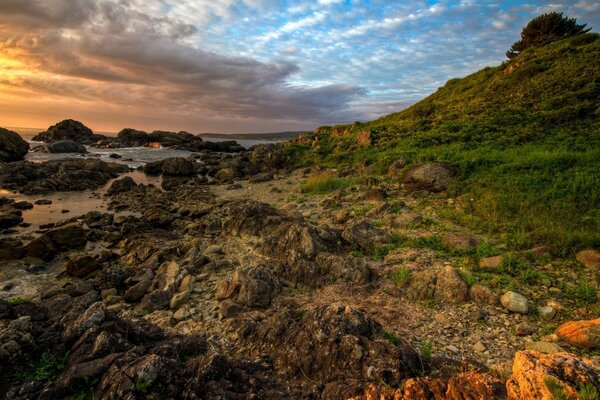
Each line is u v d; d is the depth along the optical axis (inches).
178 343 277.1
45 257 578.6
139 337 271.7
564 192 535.5
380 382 216.2
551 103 1168.8
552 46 1681.8
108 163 1817.2
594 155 667.4
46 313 293.7
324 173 1209.4
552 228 440.5
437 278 362.6
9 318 266.1
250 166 1652.3
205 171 1795.0
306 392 225.5
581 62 1359.5
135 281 455.2
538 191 562.3
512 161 746.2
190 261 518.0
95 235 700.7
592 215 458.6
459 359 253.4
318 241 475.2
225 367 228.5
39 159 1967.3
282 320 296.7
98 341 233.5
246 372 239.1
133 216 838.5
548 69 1462.8
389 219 590.2
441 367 239.9
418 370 235.0
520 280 356.2
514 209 534.3
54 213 906.7
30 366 219.9
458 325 299.0
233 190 1198.3
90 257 524.4
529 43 2050.9
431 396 199.6
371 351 236.4
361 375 226.8
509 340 274.4
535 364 186.7
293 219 647.8
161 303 394.9
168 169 1733.5
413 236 508.4
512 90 1462.8
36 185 1238.9
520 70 1557.6
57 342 240.1
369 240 490.0
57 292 436.8
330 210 729.0
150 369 202.2
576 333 259.0
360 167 1161.4
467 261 406.9
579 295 320.5
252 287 371.2
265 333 291.6
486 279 364.2
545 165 669.9
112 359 220.5
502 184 628.4
